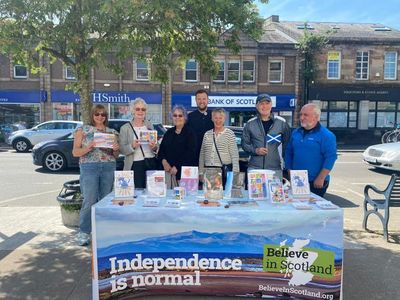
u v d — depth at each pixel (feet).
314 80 81.25
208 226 11.05
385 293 11.74
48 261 14.12
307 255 10.98
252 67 80.53
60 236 17.08
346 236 17.38
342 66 82.99
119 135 16.11
